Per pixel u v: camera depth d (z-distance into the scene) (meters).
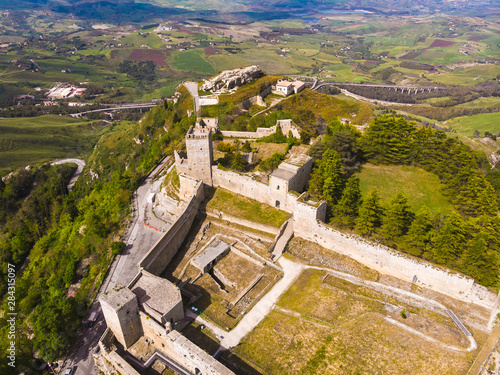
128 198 119.06
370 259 70.50
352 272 70.56
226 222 88.44
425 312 61.41
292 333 59.78
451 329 57.94
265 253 76.38
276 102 189.50
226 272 73.12
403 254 66.56
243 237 82.44
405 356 54.84
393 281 67.62
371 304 63.56
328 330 59.69
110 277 88.69
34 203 188.88
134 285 64.75
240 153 108.12
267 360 55.94
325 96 190.88
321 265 72.94
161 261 75.75
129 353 60.03
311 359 55.75
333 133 101.25
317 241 77.75
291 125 126.12
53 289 95.75
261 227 83.56
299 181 90.00
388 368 53.59
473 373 51.16
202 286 70.62
